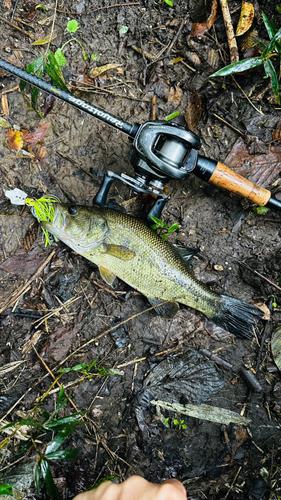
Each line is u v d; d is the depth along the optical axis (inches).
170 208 18.8
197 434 18.1
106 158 18.6
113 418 18.0
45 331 18.1
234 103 18.8
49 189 18.3
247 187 15.8
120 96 18.7
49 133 18.3
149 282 16.9
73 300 18.3
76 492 17.0
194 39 18.5
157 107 18.8
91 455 17.6
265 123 18.6
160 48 18.8
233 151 18.7
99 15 18.6
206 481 17.8
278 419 18.3
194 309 18.7
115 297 18.5
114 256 16.5
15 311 18.0
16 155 18.1
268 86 18.5
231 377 18.6
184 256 17.4
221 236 19.0
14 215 18.0
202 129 18.8
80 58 18.5
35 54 18.4
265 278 18.6
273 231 18.9
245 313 17.8
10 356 17.8
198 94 18.6
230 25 18.2
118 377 18.2
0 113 18.0
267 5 18.3
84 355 18.1
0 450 16.8
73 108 18.4
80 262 18.3
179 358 18.4
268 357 18.6
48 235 17.5
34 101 16.2
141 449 17.8
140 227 16.5
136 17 18.6
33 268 18.1
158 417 18.0
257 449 18.1
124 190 18.6
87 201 18.5
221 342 18.7
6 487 11.8
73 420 13.0
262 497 17.6
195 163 15.0
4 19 18.0
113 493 11.1
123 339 18.4
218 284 18.9
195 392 18.2
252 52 18.4
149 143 14.3
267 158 18.5
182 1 18.5
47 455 12.1
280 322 18.7
